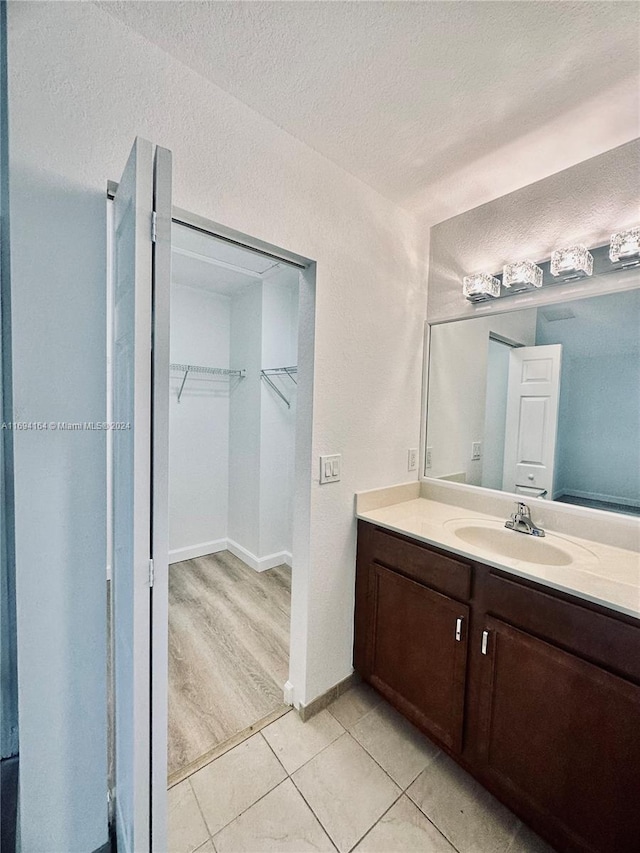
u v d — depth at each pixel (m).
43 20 0.87
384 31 0.96
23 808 0.92
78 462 0.97
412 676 1.48
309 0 0.88
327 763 1.37
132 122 0.99
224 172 1.17
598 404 1.47
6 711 0.87
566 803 1.05
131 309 0.78
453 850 1.11
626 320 1.40
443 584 1.38
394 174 1.56
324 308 1.51
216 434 3.28
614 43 0.98
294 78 1.10
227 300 3.26
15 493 0.88
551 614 1.09
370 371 1.73
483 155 1.43
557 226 1.53
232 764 1.35
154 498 0.78
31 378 0.90
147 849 0.80
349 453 1.67
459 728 1.32
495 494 1.74
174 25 0.96
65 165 0.91
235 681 1.77
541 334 1.62
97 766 1.02
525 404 1.67
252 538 3.04
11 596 0.87
